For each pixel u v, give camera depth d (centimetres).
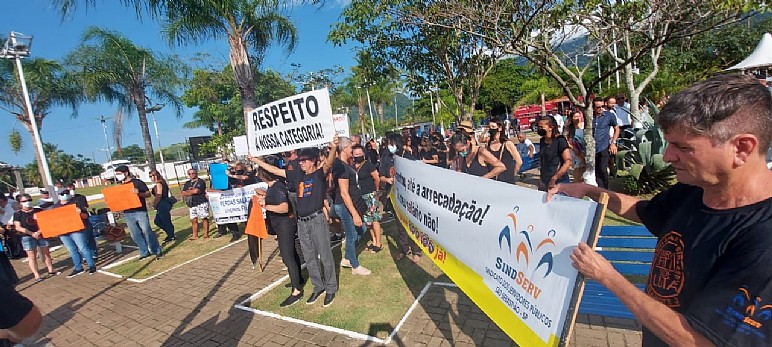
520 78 4162
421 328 335
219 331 382
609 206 159
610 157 784
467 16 617
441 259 269
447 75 1011
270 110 455
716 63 1941
